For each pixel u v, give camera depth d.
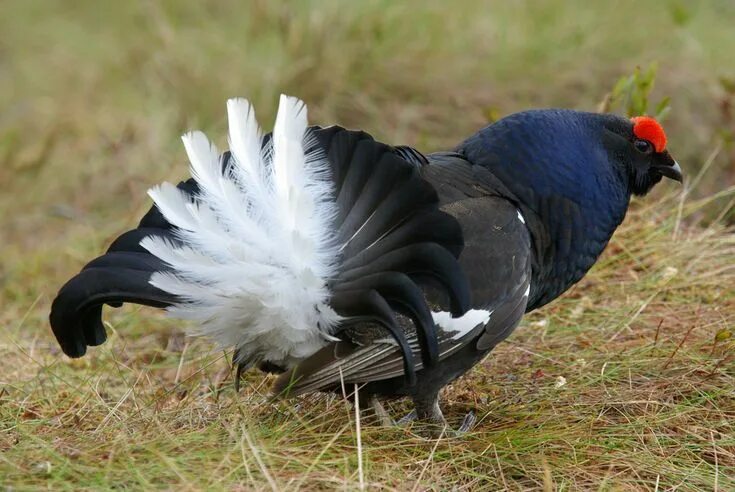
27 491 7.75
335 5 17.28
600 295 12.16
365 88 16.73
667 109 13.24
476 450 8.96
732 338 10.56
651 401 9.59
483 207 9.07
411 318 8.08
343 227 8.16
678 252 12.59
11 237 15.72
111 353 11.49
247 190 8.04
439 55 17.16
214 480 7.88
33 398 10.27
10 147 17.69
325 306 8.12
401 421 9.59
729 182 14.42
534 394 10.06
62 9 22.22
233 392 10.23
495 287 8.90
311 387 8.28
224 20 19.30
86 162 16.86
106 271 8.14
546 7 18.14
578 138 9.78
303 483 8.05
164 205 8.05
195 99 17.20
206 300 8.11
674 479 8.61
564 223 9.63
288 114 8.10
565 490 8.47
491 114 13.74
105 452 8.34
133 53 19.16
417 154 9.32
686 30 17.50
